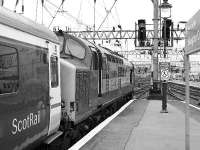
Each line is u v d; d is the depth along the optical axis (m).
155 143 10.75
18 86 6.94
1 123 6.23
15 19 7.09
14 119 6.74
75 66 11.41
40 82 8.12
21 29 7.21
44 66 8.41
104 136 11.84
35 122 7.78
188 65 7.60
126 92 26.83
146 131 12.94
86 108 13.09
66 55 13.08
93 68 14.25
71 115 11.14
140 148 10.04
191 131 13.03
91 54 13.69
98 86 15.43
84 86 12.63
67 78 11.10
